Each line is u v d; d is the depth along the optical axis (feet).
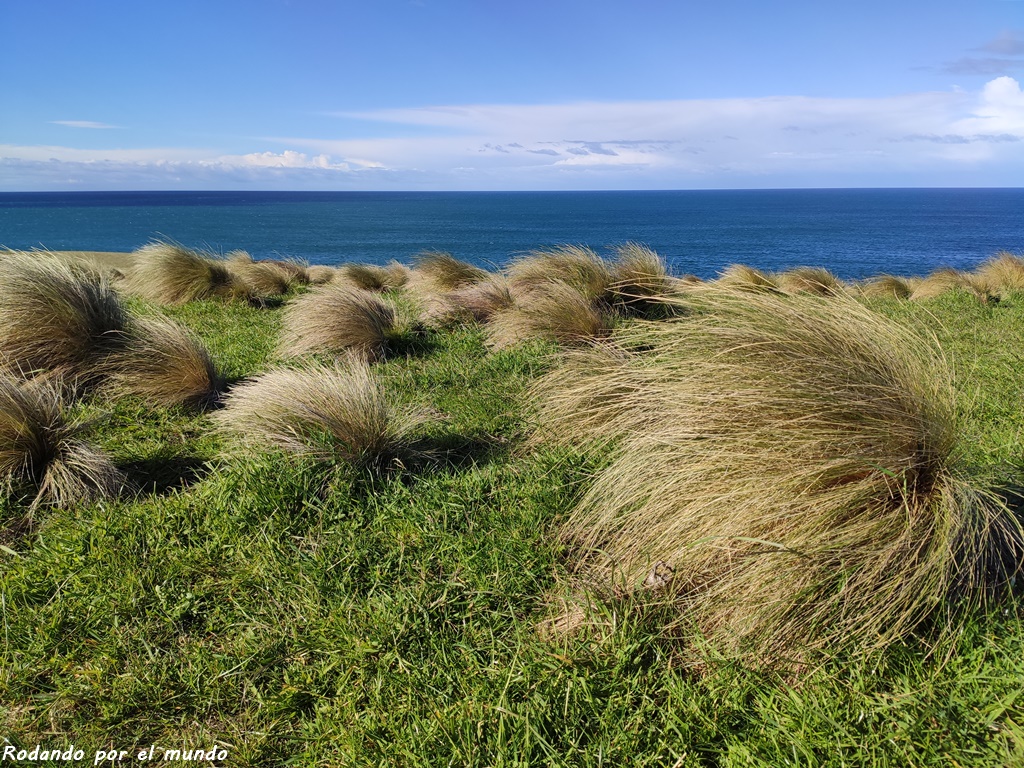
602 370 14.92
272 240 244.01
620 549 9.71
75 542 10.18
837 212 556.51
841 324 9.89
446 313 26.58
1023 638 7.36
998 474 10.25
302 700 7.61
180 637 8.54
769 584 7.91
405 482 12.39
